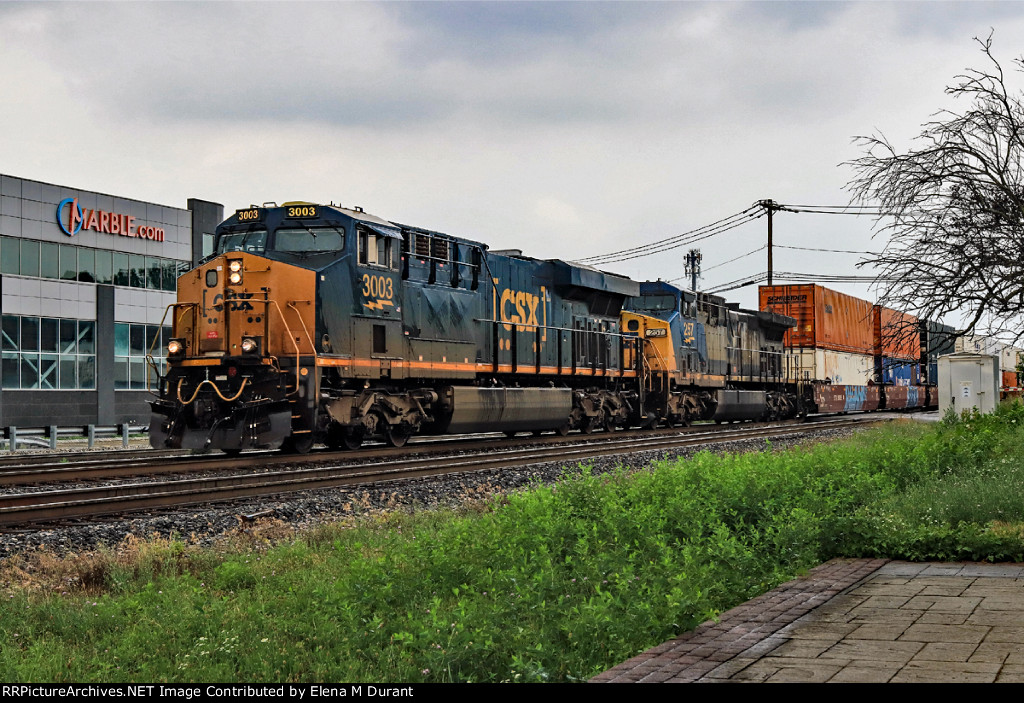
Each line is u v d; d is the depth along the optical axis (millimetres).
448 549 8625
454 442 24453
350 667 6160
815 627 6641
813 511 10500
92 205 42594
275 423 18438
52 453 25047
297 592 7969
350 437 21203
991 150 19562
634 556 8680
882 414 49312
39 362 40406
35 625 7293
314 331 18625
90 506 12336
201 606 7516
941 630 6438
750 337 39531
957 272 19344
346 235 19562
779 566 8914
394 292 20969
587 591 8008
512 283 25656
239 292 19062
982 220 19344
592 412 29156
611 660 6359
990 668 5547
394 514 11984
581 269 28156
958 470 13977
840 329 45906
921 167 19703
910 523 9945
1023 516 10328
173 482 14305
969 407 29453
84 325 42375
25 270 40031
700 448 22578
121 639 6941
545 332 26891
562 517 10195
